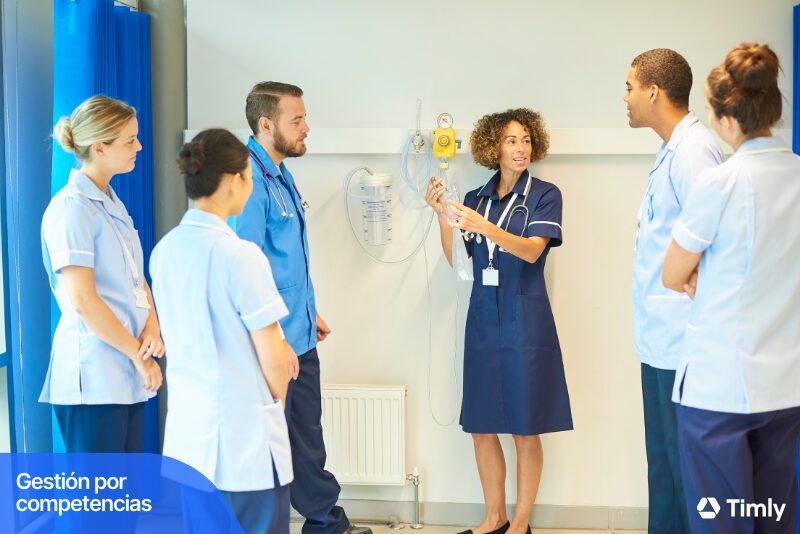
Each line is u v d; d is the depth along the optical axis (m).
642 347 2.70
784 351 2.14
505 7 3.38
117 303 2.58
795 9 3.24
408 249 3.49
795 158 2.14
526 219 3.17
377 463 3.47
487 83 3.41
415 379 3.53
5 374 2.92
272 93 2.93
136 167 3.34
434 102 3.43
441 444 3.54
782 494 2.25
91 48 2.93
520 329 3.15
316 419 3.17
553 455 3.51
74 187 2.51
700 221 2.14
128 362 2.62
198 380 2.10
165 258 2.12
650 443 2.86
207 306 2.06
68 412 2.59
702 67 3.34
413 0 3.41
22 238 2.92
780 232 2.11
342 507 3.52
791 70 3.31
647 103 2.62
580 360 3.47
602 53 3.37
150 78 3.44
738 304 2.13
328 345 3.56
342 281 3.53
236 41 3.49
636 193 3.39
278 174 2.97
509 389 3.18
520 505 3.31
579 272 3.44
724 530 2.20
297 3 3.46
